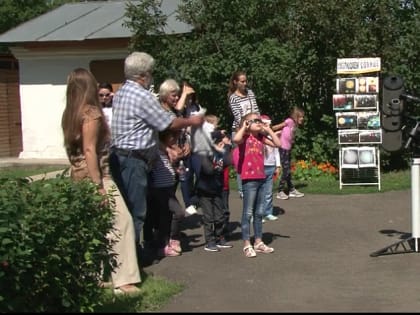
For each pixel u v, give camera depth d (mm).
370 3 13055
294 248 7457
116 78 15969
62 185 4785
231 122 13289
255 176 7023
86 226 4648
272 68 13023
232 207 10258
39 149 16688
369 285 5918
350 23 12758
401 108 6871
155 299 5375
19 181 4914
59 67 16328
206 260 6910
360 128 12078
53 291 4410
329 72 13133
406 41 13219
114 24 16312
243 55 12891
